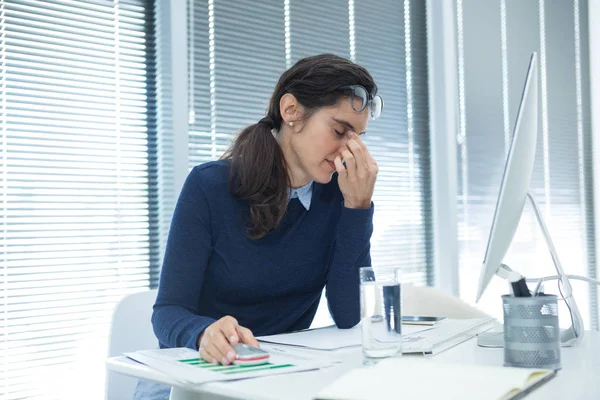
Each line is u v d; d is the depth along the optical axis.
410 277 3.11
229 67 2.51
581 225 3.94
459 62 3.29
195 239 1.32
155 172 2.34
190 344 1.06
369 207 1.41
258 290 1.40
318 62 1.35
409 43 3.21
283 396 0.72
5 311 1.99
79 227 2.16
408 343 1.02
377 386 0.71
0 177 2.01
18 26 2.07
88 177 2.19
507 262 3.47
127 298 1.51
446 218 3.16
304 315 1.54
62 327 2.10
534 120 1.08
